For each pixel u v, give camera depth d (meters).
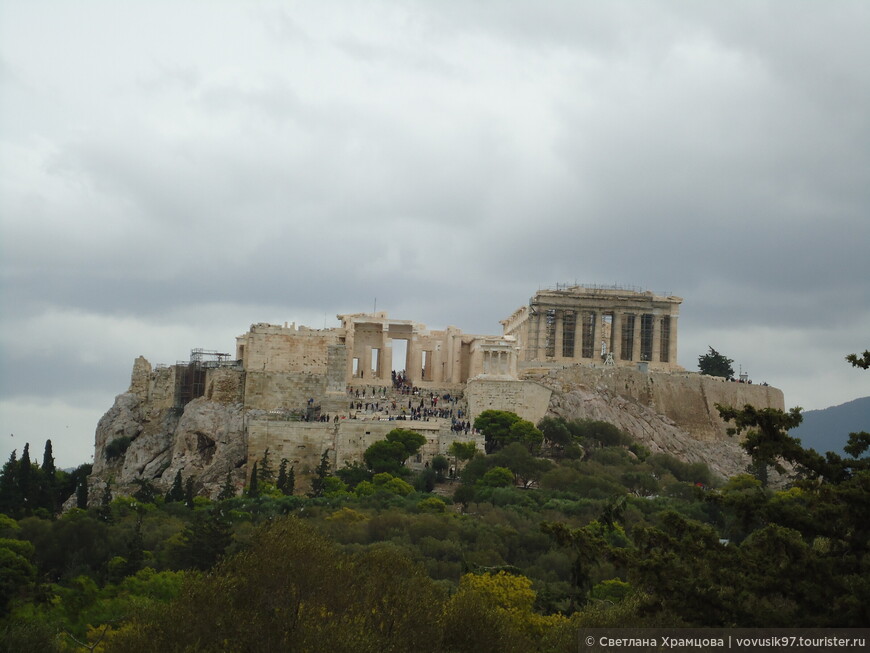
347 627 114.81
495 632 127.19
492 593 145.25
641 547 110.81
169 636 116.62
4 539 181.50
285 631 116.06
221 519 192.50
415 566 141.25
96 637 141.25
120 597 157.00
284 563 123.25
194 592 120.50
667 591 104.50
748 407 110.06
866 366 107.75
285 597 121.38
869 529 102.31
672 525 111.56
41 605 154.00
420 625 123.06
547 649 128.50
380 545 177.75
